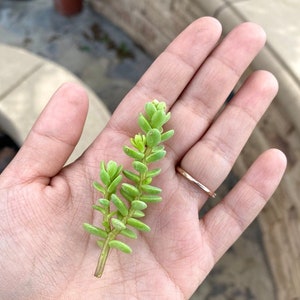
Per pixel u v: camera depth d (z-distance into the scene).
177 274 0.14
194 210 0.15
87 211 0.14
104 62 0.35
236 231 0.15
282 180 0.23
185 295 0.14
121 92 0.33
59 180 0.14
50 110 0.13
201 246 0.15
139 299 0.13
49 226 0.13
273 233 0.24
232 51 0.16
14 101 0.24
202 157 0.15
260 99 0.16
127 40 0.37
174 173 0.15
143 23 0.35
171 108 0.16
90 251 0.13
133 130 0.15
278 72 0.21
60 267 0.13
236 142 0.16
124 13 0.36
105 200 0.12
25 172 0.13
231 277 0.24
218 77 0.16
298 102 0.20
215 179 0.15
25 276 0.13
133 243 0.14
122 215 0.13
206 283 0.24
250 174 0.15
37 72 0.25
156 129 0.13
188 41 0.16
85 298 0.13
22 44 0.36
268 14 0.23
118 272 0.14
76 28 0.38
